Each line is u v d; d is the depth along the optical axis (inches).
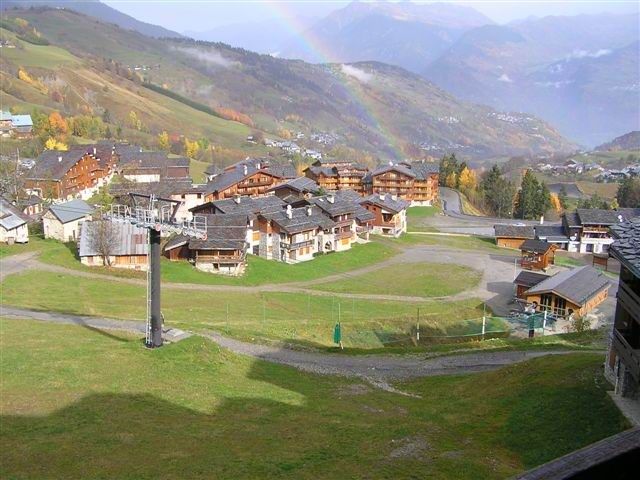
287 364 1897.1
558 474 307.3
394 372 1926.7
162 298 2679.6
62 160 4958.2
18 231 3432.6
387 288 3383.4
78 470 968.3
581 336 2519.7
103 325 2038.6
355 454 1112.8
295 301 2918.3
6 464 973.8
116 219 1670.8
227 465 1019.3
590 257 4699.8
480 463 1099.3
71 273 2928.2
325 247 4101.9
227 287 3068.4
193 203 5251.0
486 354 2142.0
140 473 970.1
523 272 3302.2
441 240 4923.7
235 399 1425.9
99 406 1261.1
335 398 1561.3
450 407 1501.0
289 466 1031.0
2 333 1772.9
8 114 7573.8
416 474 1029.8
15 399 1258.0
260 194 5541.3
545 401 1419.8
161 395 1371.8
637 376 1263.5
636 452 328.5
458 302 3164.4
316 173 6717.5
